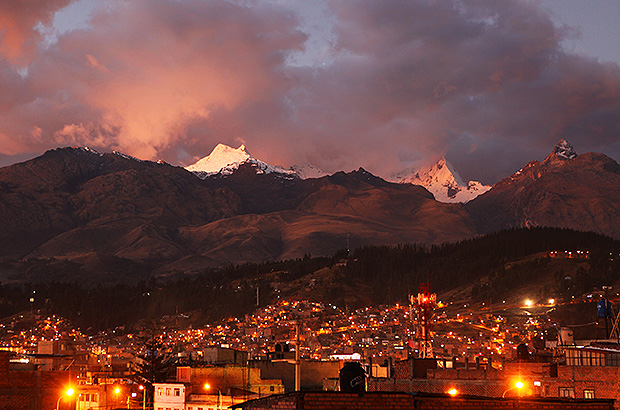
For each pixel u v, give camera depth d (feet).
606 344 319.68
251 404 137.18
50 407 353.51
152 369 394.32
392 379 307.99
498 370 288.30
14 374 349.20
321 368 410.31
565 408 140.26
